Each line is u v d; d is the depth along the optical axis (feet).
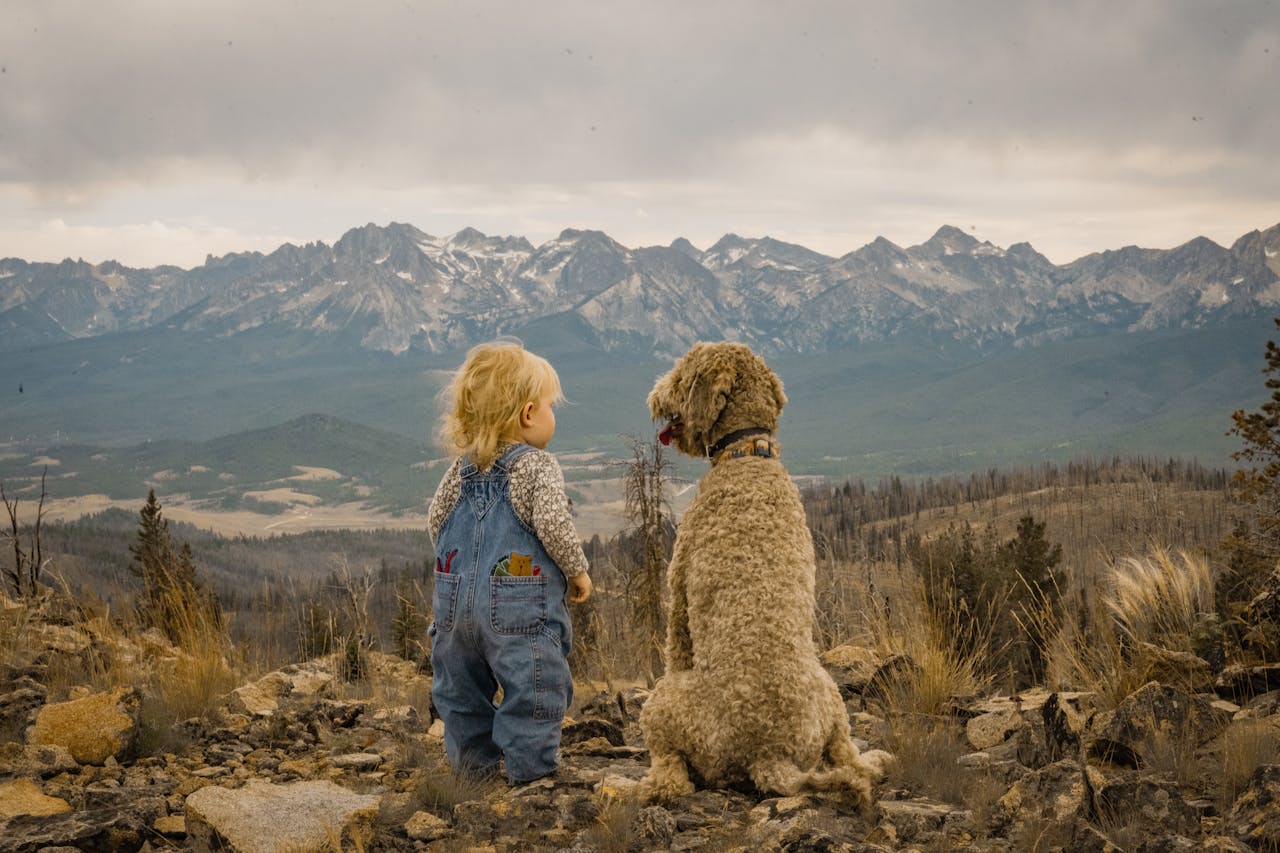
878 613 24.82
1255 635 17.83
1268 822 11.16
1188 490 385.70
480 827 13.69
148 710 18.20
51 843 12.04
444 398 16.08
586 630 30.68
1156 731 14.43
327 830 12.40
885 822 12.91
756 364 15.24
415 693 23.02
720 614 14.11
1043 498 455.63
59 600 27.37
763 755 13.89
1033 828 11.80
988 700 19.62
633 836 12.61
